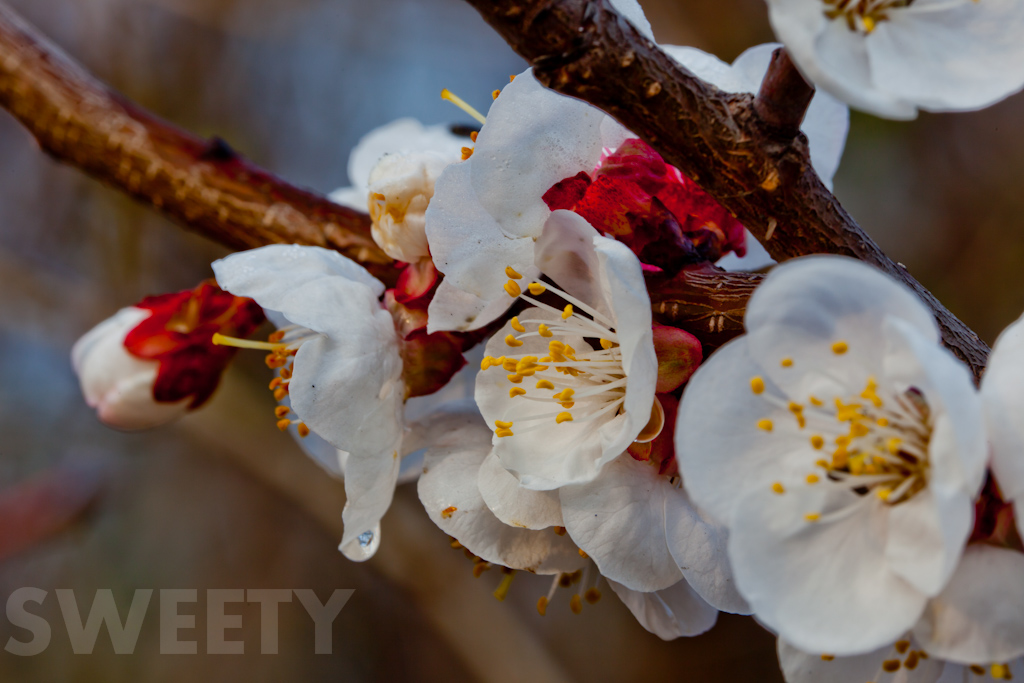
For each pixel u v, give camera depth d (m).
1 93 0.30
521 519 0.26
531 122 0.25
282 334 0.27
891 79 0.24
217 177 0.29
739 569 0.24
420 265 0.26
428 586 0.51
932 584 0.23
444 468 0.26
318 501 0.52
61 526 0.51
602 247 0.24
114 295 0.52
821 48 0.24
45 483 0.52
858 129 0.48
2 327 0.52
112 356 0.29
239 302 0.29
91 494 0.52
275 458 0.52
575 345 0.26
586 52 0.24
